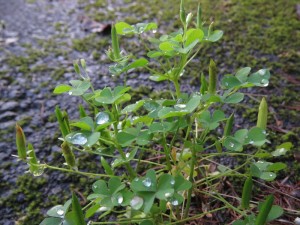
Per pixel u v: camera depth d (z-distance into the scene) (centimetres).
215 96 9
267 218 9
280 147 11
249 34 20
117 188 9
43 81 17
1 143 15
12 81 17
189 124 10
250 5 22
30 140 15
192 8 22
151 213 10
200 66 18
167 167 11
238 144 10
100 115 9
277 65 18
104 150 10
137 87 17
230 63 18
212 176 12
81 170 14
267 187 13
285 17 21
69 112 16
